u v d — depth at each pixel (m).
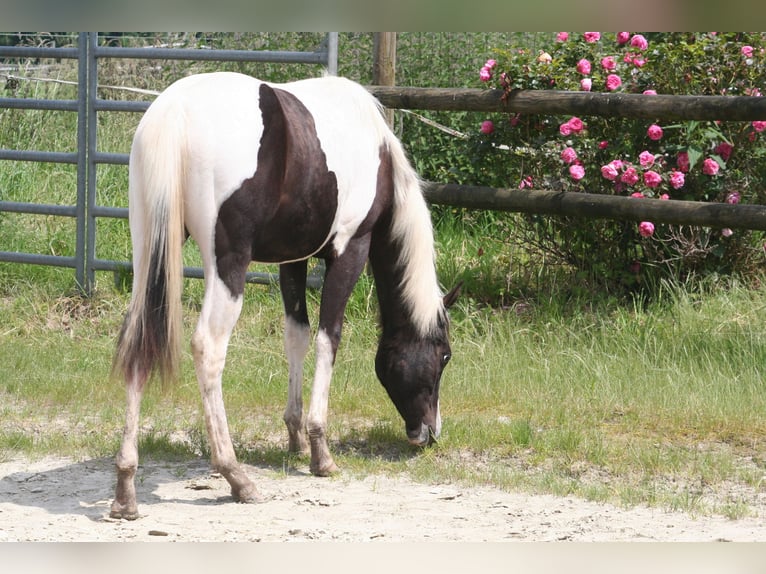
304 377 9.00
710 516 5.99
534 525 5.75
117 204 13.19
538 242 10.95
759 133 10.20
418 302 6.91
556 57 10.74
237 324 10.33
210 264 5.73
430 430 7.11
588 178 10.44
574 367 9.01
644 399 8.27
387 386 7.12
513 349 9.35
